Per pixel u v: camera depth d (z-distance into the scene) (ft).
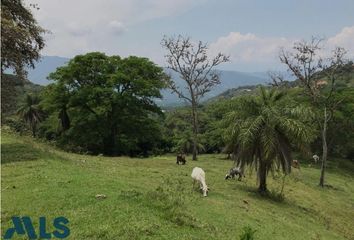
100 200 53.67
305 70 172.86
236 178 110.42
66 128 206.18
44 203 51.37
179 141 249.75
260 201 88.99
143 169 98.99
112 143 201.87
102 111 198.70
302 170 184.24
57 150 121.08
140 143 223.71
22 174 67.26
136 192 58.65
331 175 187.52
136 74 198.29
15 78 96.17
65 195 54.80
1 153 86.63
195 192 79.77
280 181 124.57
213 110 298.97
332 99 212.84
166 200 58.65
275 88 101.81
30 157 83.92
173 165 122.93
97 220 46.73
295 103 100.22
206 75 170.30
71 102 196.24
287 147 94.68
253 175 118.52
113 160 117.91
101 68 201.16
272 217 75.77
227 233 55.11
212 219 60.90
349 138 237.25
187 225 51.24
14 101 99.96
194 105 170.09
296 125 91.71
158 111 211.00
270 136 91.81
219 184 98.78
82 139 195.11
